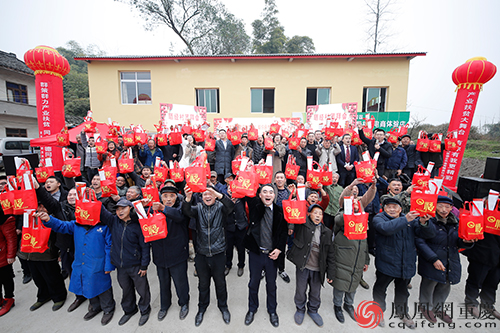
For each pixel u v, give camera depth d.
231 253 3.89
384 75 9.94
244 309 3.09
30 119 17.62
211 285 3.60
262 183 2.98
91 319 2.94
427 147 5.08
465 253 3.02
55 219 2.72
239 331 2.72
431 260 2.62
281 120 8.59
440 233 2.71
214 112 10.62
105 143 5.01
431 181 2.42
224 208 2.70
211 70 10.19
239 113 10.38
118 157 5.46
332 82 10.06
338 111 7.43
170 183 2.93
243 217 3.52
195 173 2.44
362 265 2.76
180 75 10.21
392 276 2.73
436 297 2.90
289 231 2.88
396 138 5.17
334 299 2.89
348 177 5.19
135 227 2.77
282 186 3.40
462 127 6.24
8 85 16.69
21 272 4.05
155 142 5.79
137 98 10.55
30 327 2.82
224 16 18.69
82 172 6.09
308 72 10.07
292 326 2.79
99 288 2.82
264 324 2.82
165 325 2.83
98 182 3.47
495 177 4.43
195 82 10.24
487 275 2.92
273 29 20.97
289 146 5.41
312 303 2.85
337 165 5.24
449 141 5.05
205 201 2.69
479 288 2.96
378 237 2.81
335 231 2.91
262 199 2.67
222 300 2.90
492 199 2.64
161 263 2.79
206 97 10.54
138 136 5.40
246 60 10.10
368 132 5.10
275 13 20.81
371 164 2.80
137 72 10.38
